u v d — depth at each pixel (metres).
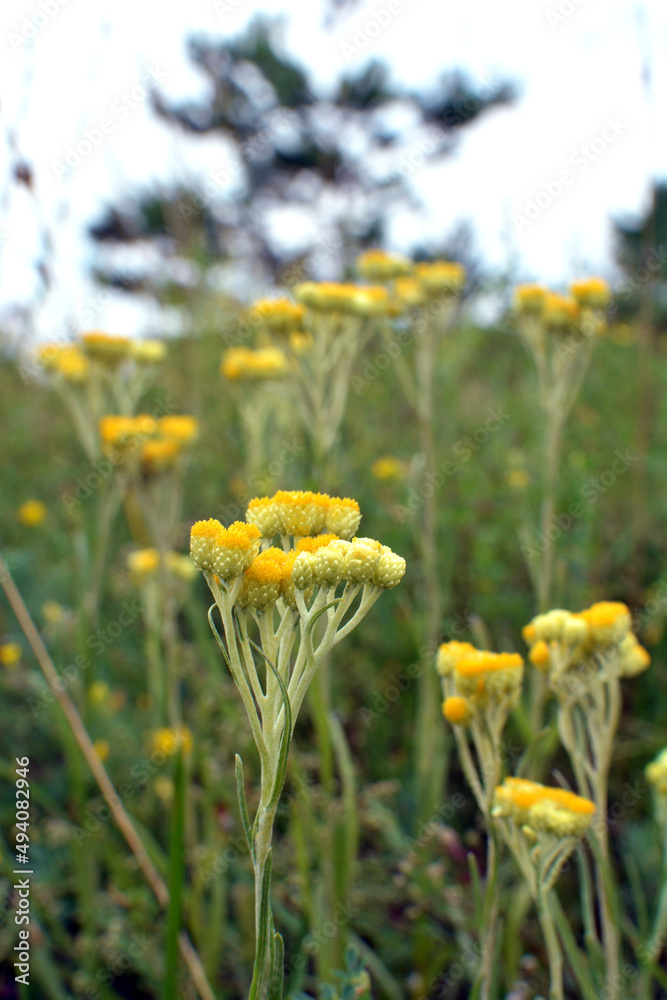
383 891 0.40
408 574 0.63
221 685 0.49
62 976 0.40
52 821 0.44
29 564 0.69
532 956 0.37
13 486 0.83
